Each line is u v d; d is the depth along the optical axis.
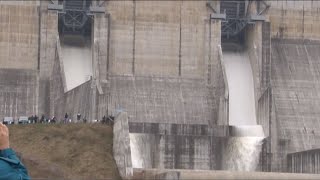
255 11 176.75
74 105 155.62
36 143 128.50
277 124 164.12
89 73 171.00
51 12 169.50
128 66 172.38
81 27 173.00
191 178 113.88
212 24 175.00
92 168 121.75
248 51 179.00
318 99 173.50
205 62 174.50
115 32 172.62
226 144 150.25
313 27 183.25
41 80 168.25
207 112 169.50
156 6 175.00
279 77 175.88
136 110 166.00
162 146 145.88
